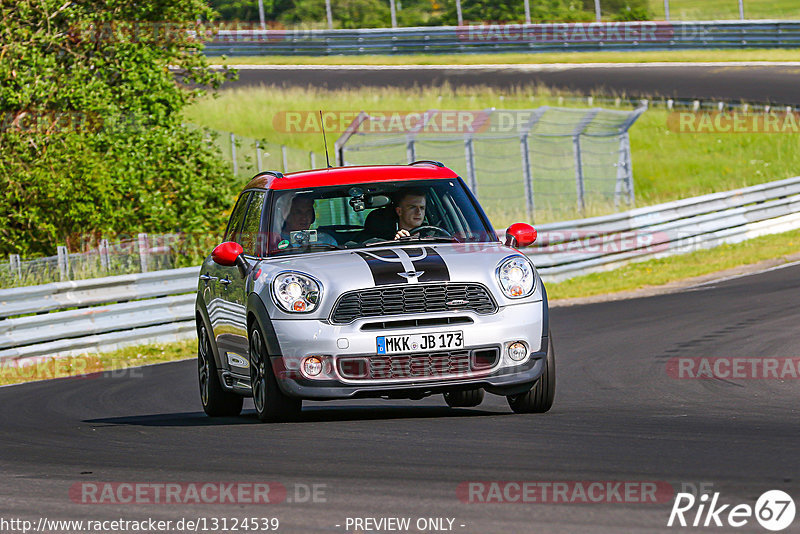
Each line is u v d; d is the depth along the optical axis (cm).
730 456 2095
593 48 15838
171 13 8550
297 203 2991
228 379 3206
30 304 5362
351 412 3206
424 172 3095
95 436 2839
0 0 7988
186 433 2762
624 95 13562
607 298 6656
